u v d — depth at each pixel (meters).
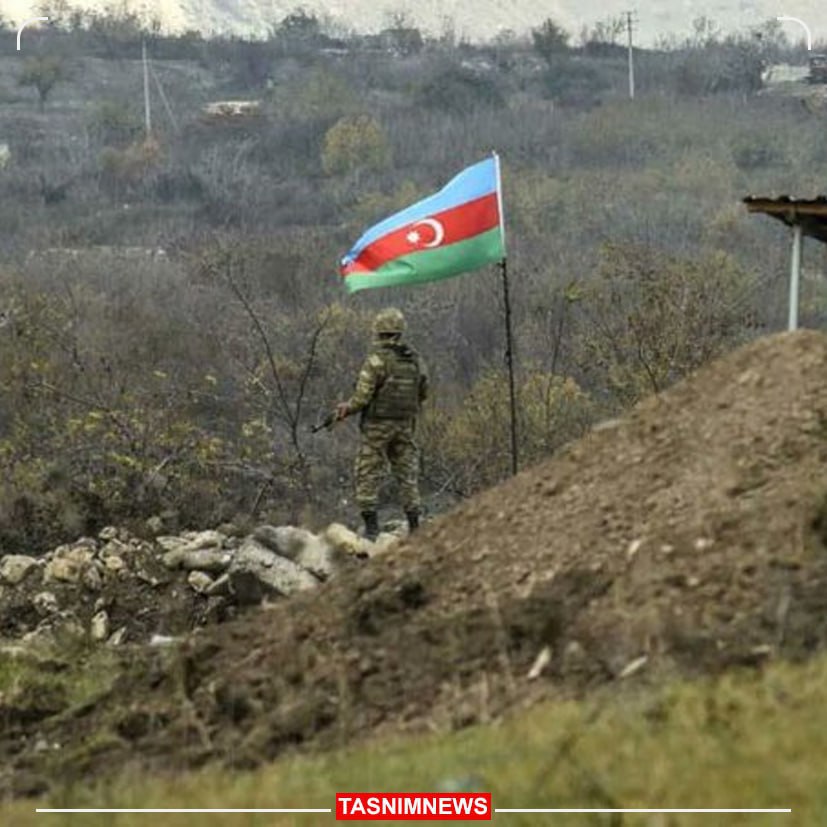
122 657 33.00
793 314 38.88
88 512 50.62
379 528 50.19
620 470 28.84
